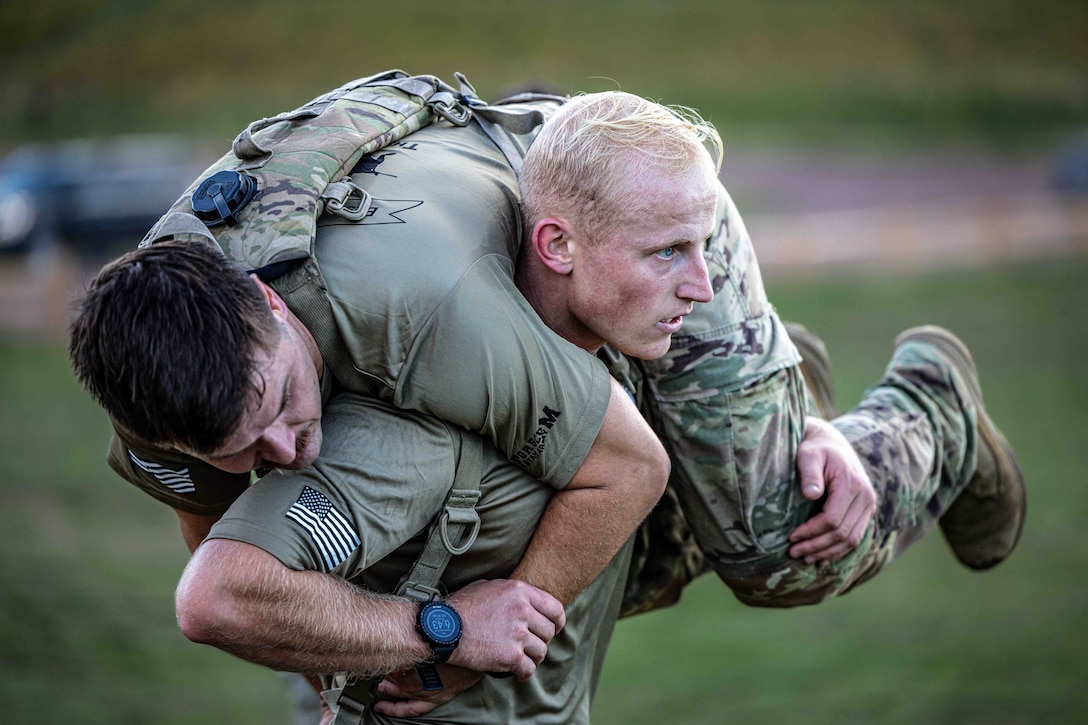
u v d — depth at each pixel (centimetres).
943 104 4747
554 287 291
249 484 312
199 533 329
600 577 339
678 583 404
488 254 278
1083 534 1345
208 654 1007
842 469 352
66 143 4178
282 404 248
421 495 276
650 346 288
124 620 1049
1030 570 1255
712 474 344
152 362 230
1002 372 1977
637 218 272
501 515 296
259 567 259
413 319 265
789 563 355
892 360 417
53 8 5222
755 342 342
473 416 273
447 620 287
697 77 4791
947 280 2677
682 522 393
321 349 269
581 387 280
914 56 5100
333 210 270
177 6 5156
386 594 294
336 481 268
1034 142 4431
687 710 918
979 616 1137
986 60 5131
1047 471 1528
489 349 268
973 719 895
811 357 436
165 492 308
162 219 273
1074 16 5497
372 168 286
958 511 444
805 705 917
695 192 274
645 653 1059
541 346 276
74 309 245
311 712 580
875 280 2675
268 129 293
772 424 345
